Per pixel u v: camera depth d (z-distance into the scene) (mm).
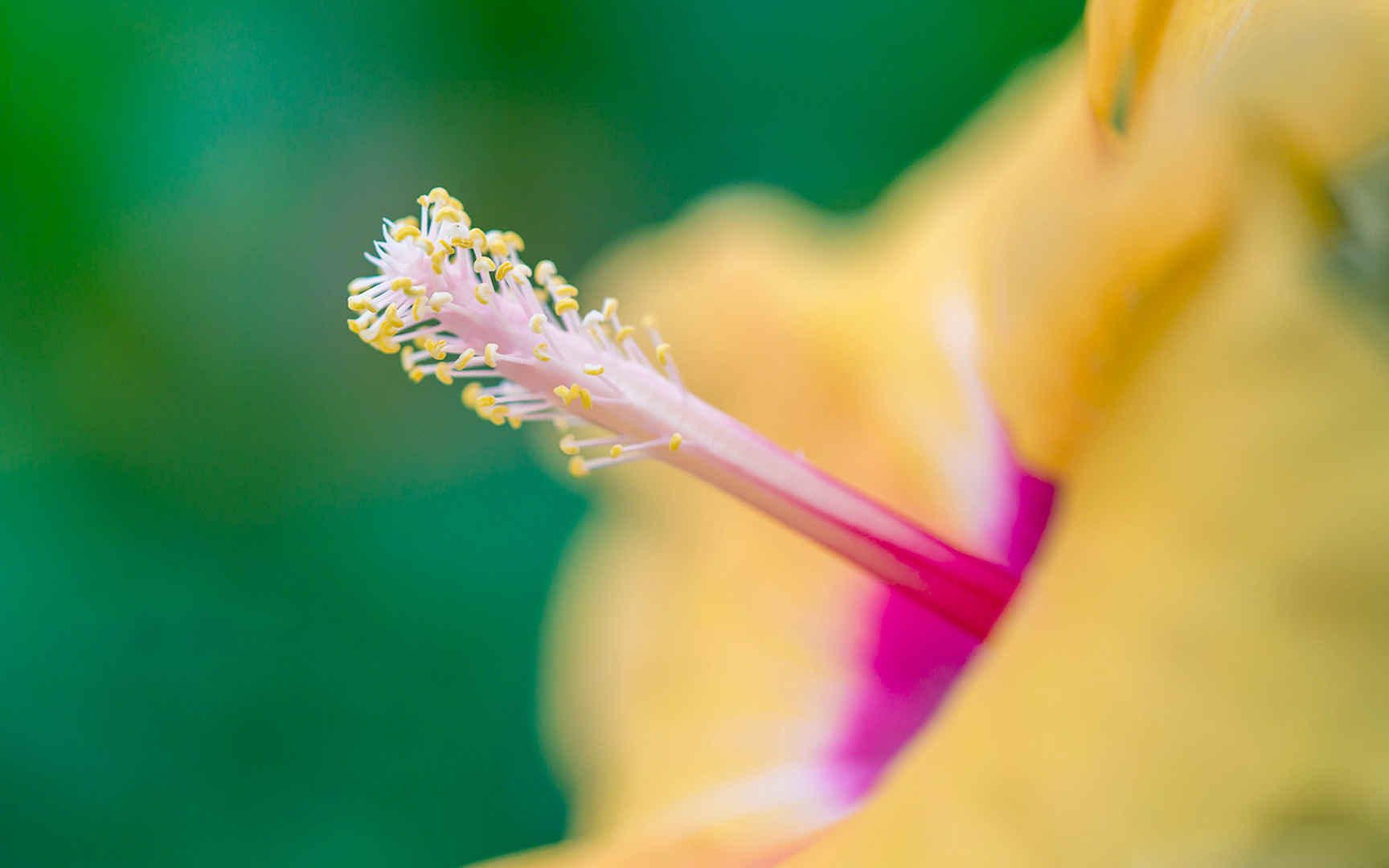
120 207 484
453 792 485
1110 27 341
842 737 404
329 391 492
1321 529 318
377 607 488
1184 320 329
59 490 482
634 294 439
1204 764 320
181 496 487
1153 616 323
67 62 479
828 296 424
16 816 475
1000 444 385
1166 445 326
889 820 334
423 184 497
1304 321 321
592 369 373
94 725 478
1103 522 330
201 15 485
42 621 478
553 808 486
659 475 433
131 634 481
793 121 492
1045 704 327
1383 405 318
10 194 479
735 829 397
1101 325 344
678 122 495
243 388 489
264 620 486
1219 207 327
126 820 478
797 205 445
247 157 490
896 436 403
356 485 493
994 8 479
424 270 374
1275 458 320
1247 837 319
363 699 486
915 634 404
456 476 494
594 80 494
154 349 485
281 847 480
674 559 428
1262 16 329
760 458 378
